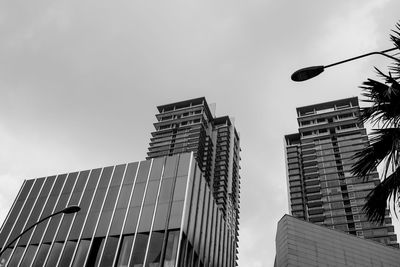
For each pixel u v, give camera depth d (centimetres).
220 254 6481
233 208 16225
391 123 1035
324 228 7194
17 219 6119
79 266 5106
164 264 4719
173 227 5059
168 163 5966
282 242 7050
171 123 17612
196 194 5803
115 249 5103
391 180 1005
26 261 5450
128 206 5569
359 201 13825
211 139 17500
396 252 7288
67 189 6266
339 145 16050
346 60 1193
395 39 1079
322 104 18000
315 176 15412
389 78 1055
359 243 7200
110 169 6275
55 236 5606
